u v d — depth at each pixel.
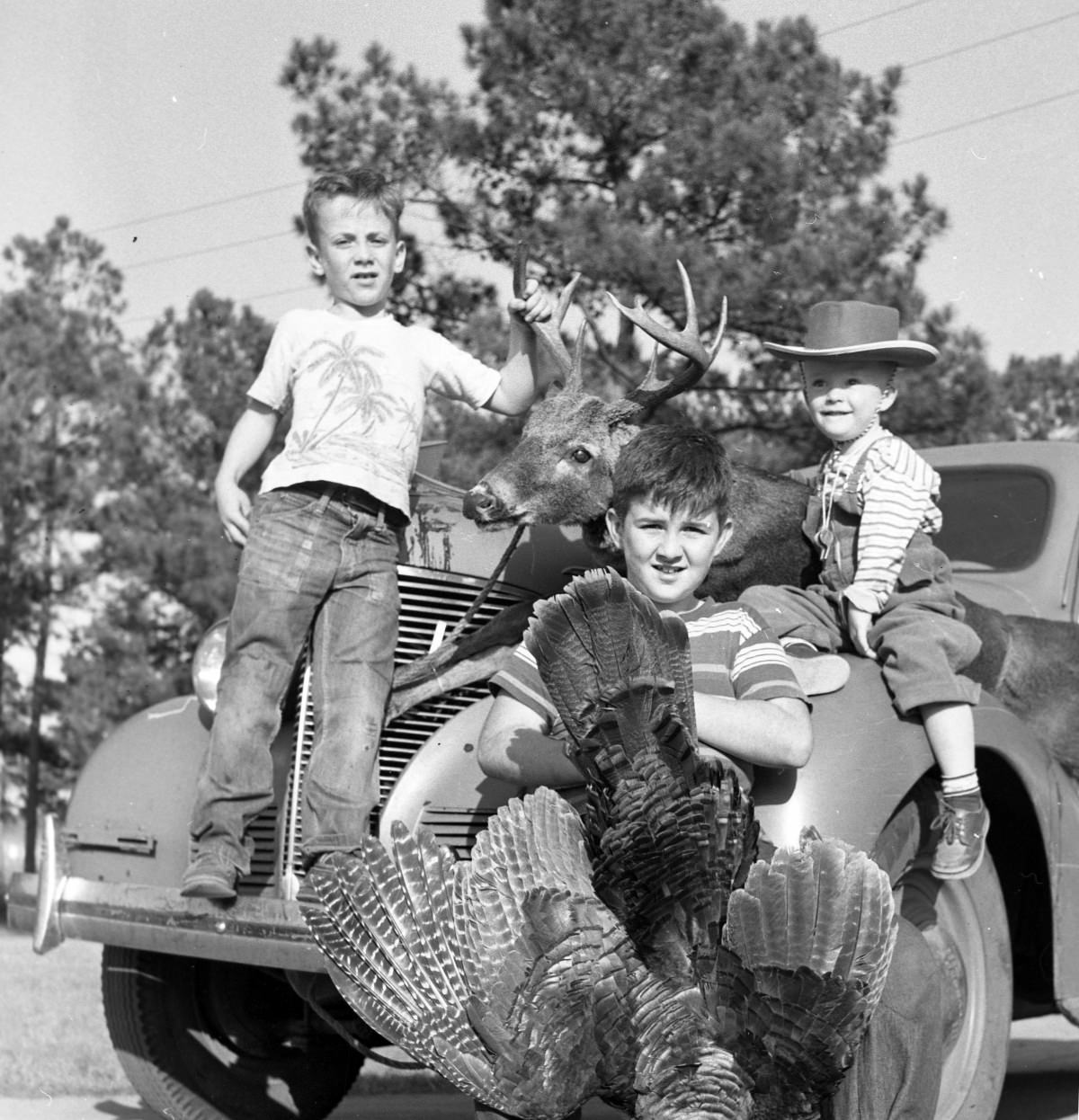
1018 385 18.02
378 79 15.50
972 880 4.84
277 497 4.90
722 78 14.91
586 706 2.65
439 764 4.78
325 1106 5.91
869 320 4.90
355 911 2.62
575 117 14.94
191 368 23.98
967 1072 4.77
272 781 4.91
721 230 14.79
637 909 2.54
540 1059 2.47
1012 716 4.91
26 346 27.41
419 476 5.51
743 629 3.94
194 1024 5.66
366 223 5.06
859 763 4.28
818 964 2.36
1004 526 6.34
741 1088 2.30
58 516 26.98
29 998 8.82
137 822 5.33
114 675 25.47
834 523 4.81
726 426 14.88
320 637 4.88
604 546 4.98
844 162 14.67
